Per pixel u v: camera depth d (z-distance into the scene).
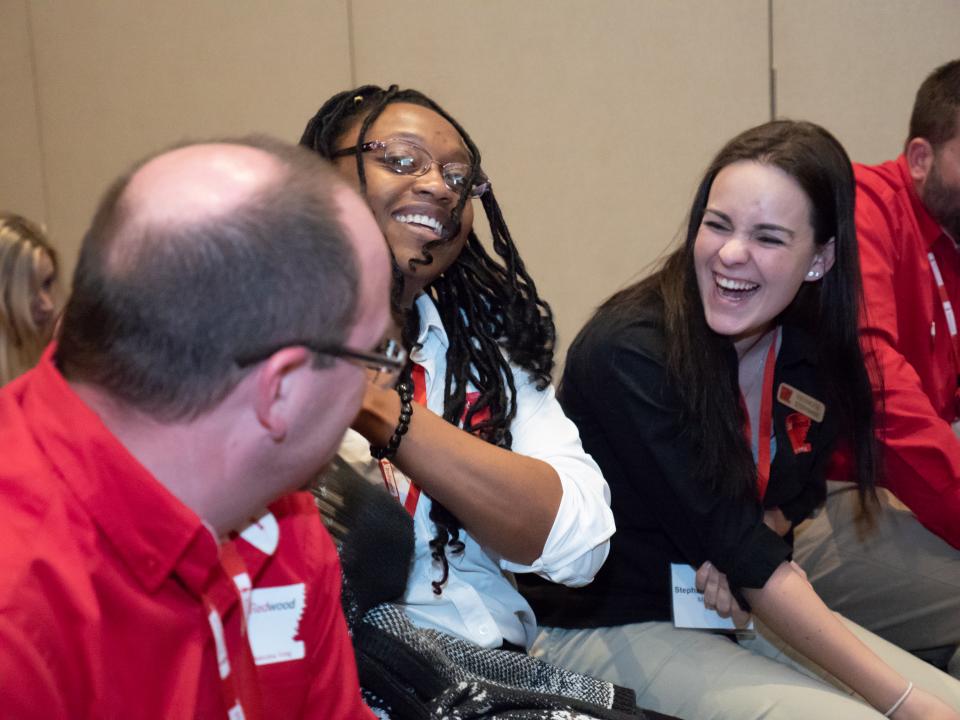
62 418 0.67
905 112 3.41
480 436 1.40
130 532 0.67
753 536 1.50
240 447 0.68
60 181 3.92
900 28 3.37
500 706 1.15
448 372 1.41
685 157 3.56
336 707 0.93
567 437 1.44
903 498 1.92
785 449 1.66
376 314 0.71
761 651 1.75
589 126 3.60
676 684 1.52
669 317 1.53
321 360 0.68
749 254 1.47
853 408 1.69
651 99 3.54
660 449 1.51
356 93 1.41
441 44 3.62
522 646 1.44
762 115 3.49
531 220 3.69
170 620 0.71
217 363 0.65
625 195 3.61
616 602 1.64
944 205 2.13
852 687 1.47
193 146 0.70
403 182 1.31
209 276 0.63
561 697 1.22
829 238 1.55
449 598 1.34
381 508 1.17
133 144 3.84
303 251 0.65
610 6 3.52
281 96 3.71
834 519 2.05
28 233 1.74
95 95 3.83
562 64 3.57
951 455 1.85
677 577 1.62
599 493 1.38
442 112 1.43
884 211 2.17
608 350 1.54
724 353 1.54
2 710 0.60
